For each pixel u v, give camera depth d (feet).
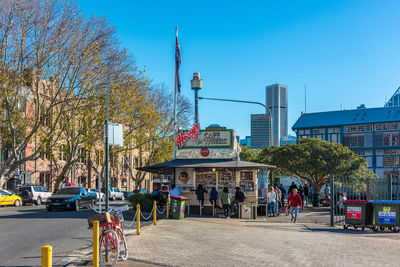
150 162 172.65
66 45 107.04
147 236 44.70
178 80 100.68
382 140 309.63
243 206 76.23
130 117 132.05
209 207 80.94
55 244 39.86
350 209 58.90
